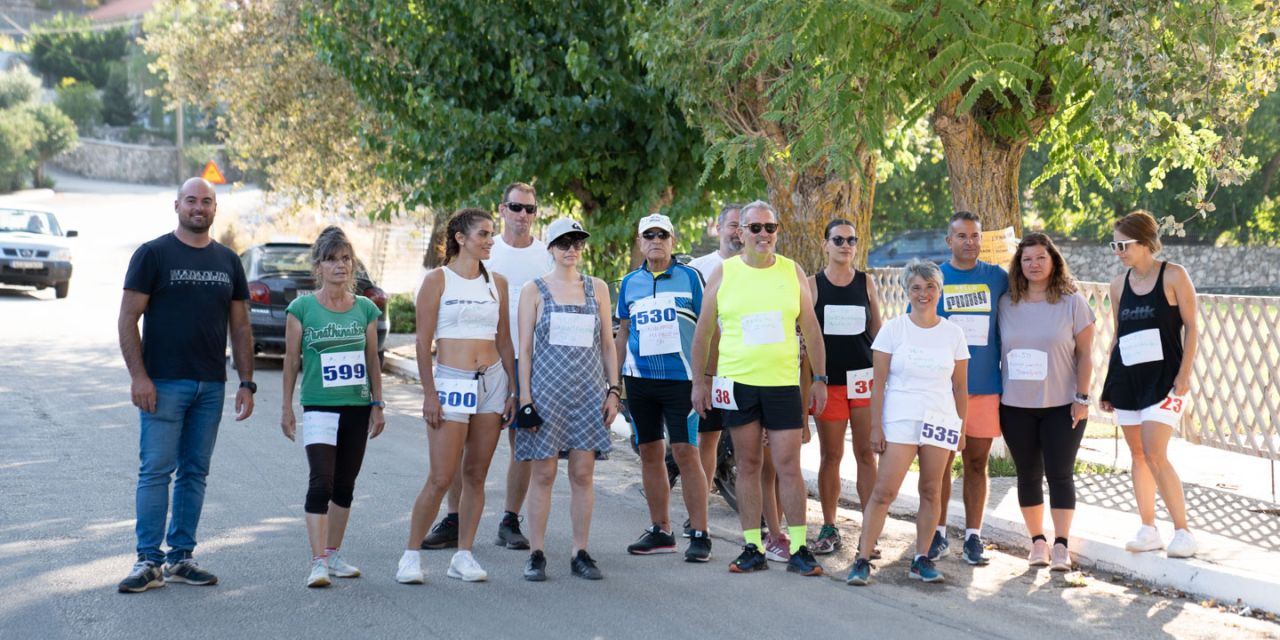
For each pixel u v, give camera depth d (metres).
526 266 7.79
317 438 6.45
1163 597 6.67
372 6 14.90
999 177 9.86
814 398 7.15
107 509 8.02
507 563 7.08
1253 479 9.29
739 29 9.95
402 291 27.77
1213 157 7.84
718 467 8.82
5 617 5.76
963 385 6.83
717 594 6.47
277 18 21.12
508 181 13.91
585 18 14.37
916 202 32.84
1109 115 7.63
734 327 6.98
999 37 8.04
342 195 23.45
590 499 6.84
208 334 6.40
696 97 11.56
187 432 6.45
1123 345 7.09
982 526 8.08
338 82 20.64
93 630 5.60
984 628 5.96
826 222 11.58
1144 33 7.48
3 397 12.80
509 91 14.84
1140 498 7.11
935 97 7.76
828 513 7.63
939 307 7.35
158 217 44.91
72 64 68.56
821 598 6.44
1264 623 6.14
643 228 7.39
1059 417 7.18
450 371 6.57
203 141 63.31
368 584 6.52
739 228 7.69
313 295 6.55
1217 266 28.62
